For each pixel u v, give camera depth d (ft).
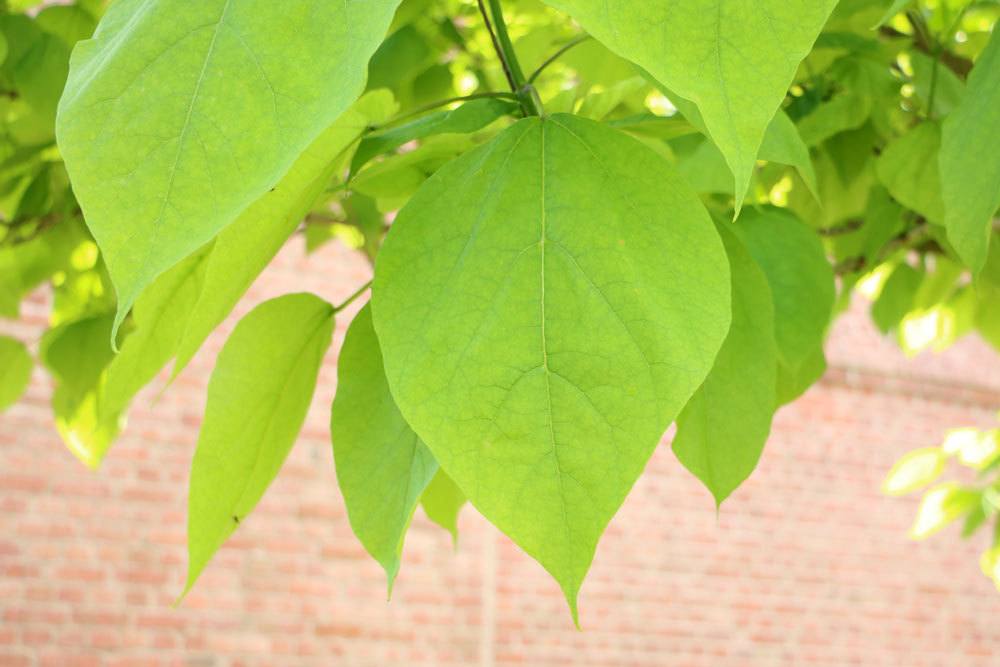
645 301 2.09
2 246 7.59
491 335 2.08
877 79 5.49
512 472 2.02
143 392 24.27
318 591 25.23
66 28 7.86
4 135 7.68
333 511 25.72
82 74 1.73
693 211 2.20
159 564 23.77
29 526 22.75
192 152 1.64
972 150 3.05
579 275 2.12
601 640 28.09
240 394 2.94
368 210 6.48
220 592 24.31
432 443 2.04
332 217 6.80
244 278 2.61
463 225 2.23
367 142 2.79
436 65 7.34
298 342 3.02
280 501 25.26
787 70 1.61
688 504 29.99
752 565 30.35
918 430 33.24
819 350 4.48
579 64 5.43
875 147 6.22
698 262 2.16
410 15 7.07
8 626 22.24
